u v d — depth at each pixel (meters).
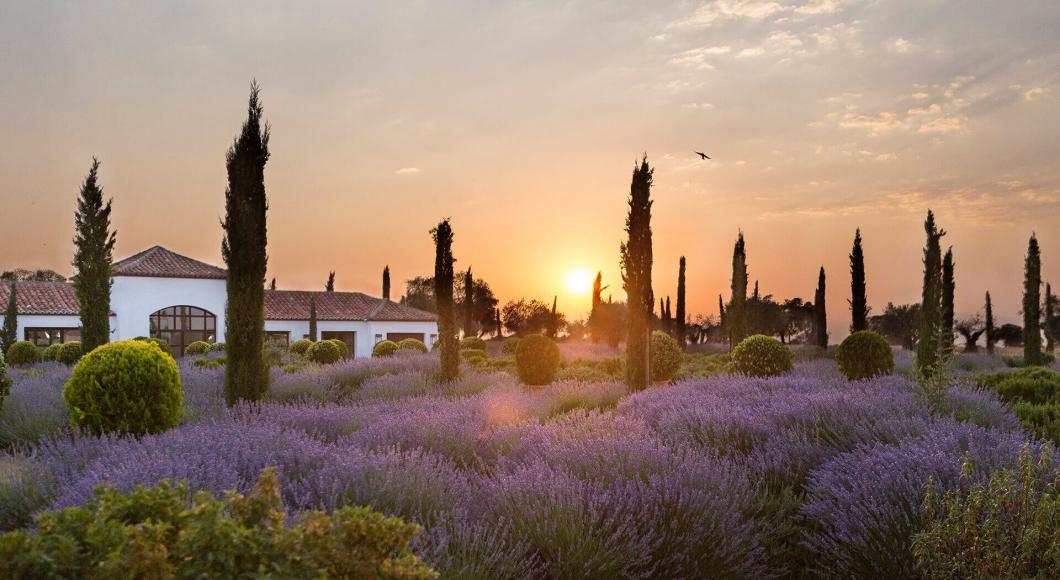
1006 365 28.03
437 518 4.41
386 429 7.32
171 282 37.12
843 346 15.29
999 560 3.62
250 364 12.48
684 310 39.91
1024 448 4.37
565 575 4.09
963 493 4.54
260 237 12.72
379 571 2.47
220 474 4.96
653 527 4.45
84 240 23.41
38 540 2.14
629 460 5.44
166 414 9.61
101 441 7.23
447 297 17.92
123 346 9.62
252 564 2.31
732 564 4.47
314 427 8.27
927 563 3.91
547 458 5.91
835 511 4.86
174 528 2.40
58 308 33.53
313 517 2.52
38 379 15.03
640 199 15.70
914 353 26.09
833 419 7.07
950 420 6.77
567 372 21.75
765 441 7.05
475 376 17.70
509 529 4.42
